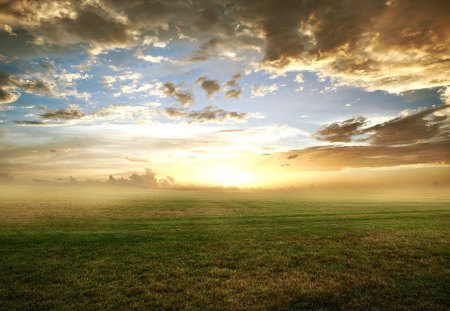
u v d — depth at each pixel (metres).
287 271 17.27
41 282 14.95
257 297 13.37
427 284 14.89
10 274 16.09
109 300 12.83
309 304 12.71
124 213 51.19
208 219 42.12
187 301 12.84
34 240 24.78
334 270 17.42
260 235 28.39
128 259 19.34
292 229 32.19
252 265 18.36
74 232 29.23
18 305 12.16
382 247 23.33
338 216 46.12
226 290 14.10
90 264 18.11
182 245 23.67
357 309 12.20
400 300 13.01
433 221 39.69
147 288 14.30
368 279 15.80
